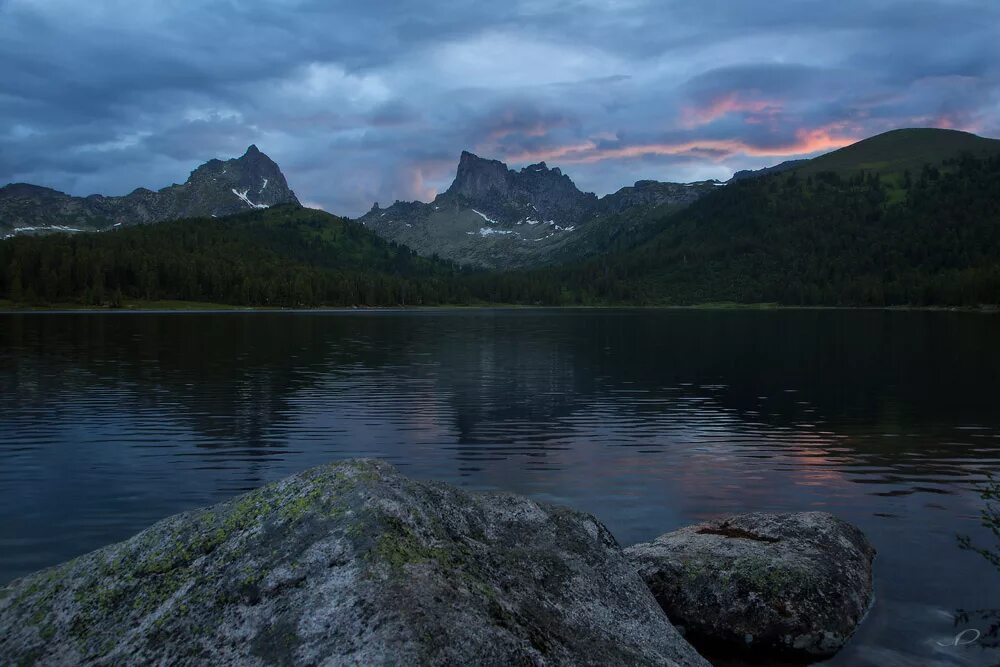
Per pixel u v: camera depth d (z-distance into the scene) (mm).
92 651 4453
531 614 4961
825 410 27516
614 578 6363
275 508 5105
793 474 17312
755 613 8438
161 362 45781
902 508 14375
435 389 33312
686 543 9945
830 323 113812
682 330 93312
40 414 25750
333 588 4227
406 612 4012
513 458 19125
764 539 10109
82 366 42875
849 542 10164
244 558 4715
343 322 123688
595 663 4754
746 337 76688
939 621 8969
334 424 23953
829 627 8312
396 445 20734
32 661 4516
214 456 19094
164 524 5387
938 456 19406
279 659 3922
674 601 8828
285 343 65688
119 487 15898
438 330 94438
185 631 4332
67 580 5125
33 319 121562
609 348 60969
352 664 3744
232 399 29672
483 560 5395
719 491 15789
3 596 5207
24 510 14148
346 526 4684
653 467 18094
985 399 30391
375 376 38656
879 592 9844
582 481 16656
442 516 5719
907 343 65438
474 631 4148
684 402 29562
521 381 36625
